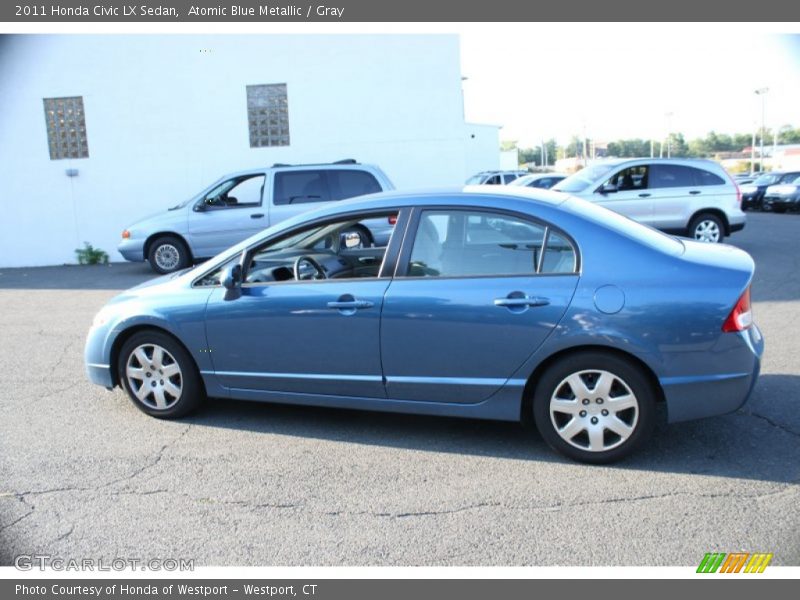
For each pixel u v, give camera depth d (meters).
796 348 5.92
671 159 11.72
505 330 3.76
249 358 4.34
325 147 14.44
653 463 3.81
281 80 14.22
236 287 4.30
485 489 3.58
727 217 11.66
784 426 4.23
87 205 14.62
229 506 3.48
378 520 3.31
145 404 4.71
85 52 14.11
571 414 3.78
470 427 4.45
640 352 3.58
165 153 14.47
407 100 14.21
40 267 14.42
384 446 4.19
